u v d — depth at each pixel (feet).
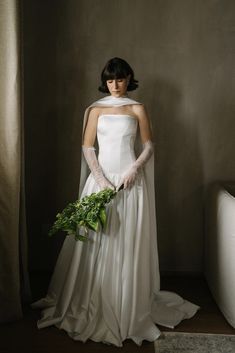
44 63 10.14
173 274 10.66
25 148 10.42
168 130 10.32
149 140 8.37
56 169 10.47
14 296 8.07
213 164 10.41
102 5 9.97
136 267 7.89
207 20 10.00
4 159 7.89
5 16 7.66
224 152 10.36
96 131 8.36
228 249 8.16
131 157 8.21
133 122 8.14
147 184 8.57
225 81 10.15
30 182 10.53
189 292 9.74
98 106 8.21
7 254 7.98
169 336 7.63
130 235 7.94
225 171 10.41
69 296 7.97
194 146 10.36
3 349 7.11
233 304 7.88
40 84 10.21
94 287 7.90
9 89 7.80
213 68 10.12
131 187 8.09
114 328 7.59
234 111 10.23
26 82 10.20
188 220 10.56
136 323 7.73
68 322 7.84
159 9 9.97
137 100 10.21
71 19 10.01
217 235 8.97
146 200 8.25
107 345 7.34
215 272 9.12
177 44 10.05
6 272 8.00
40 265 10.69
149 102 10.21
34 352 7.04
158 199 10.54
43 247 10.64
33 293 9.43
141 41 10.04
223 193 8.97
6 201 7.91
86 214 7.65
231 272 7.98
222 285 8.54
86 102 10.23
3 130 7.88
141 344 7.38
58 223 7.73
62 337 7.56
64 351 7.11
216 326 8.07
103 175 8.11
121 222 7.98
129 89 8.57
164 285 10.12
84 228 8.01
